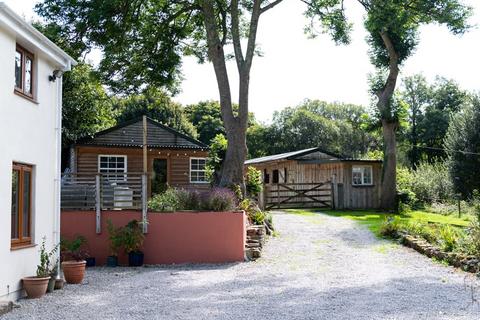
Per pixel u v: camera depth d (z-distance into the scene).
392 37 24.72
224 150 22.70
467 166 27.88
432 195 29.22
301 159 28.72
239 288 10.05
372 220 20.67
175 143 24.39
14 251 8.93
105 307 8.33
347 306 8.24
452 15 20.45
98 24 19.11
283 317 7.51
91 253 14.18
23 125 9.38
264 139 58.16
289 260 13.65
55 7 19.02
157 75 21.97
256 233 15.66
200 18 22.53
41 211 10.20
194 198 15.02
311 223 19.80
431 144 52.06
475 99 28.75
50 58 10.44
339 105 73.19
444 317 7.41
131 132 23.83
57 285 10.17
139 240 13.83
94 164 22.78
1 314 7.69
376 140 59.75
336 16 21.41
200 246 14.22
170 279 11.34
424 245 14.21
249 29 21.09
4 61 8.62
